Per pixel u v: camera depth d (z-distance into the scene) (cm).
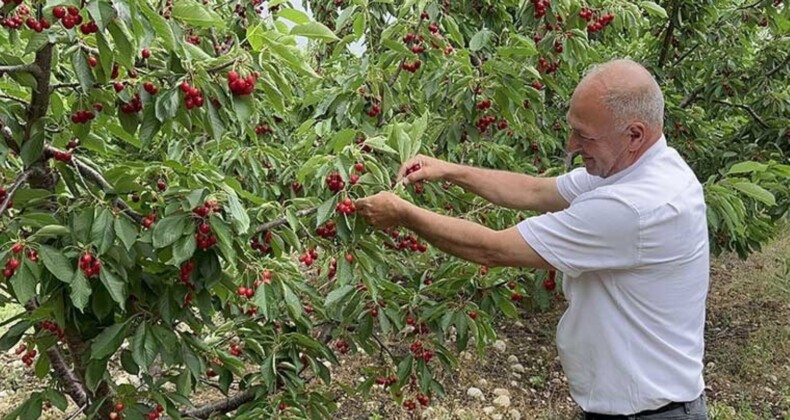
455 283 309
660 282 236
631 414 247
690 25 557
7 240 202
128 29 173
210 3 340
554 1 338
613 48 595
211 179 220
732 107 591
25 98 243
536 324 641
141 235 213
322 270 271
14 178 230
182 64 201
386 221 236
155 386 262
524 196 302
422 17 327
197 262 217
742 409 486
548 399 518
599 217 228
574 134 244
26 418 253
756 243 503
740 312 663
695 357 250
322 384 460
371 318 301
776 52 564
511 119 333
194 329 253
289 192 333
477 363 557
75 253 204
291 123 381
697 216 238
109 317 236
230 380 289
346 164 233
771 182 378
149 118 205
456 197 339
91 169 222
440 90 333
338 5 507
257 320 318
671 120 540
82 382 269
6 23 196
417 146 255
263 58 215
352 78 321
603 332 246
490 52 376
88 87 194
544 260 236
